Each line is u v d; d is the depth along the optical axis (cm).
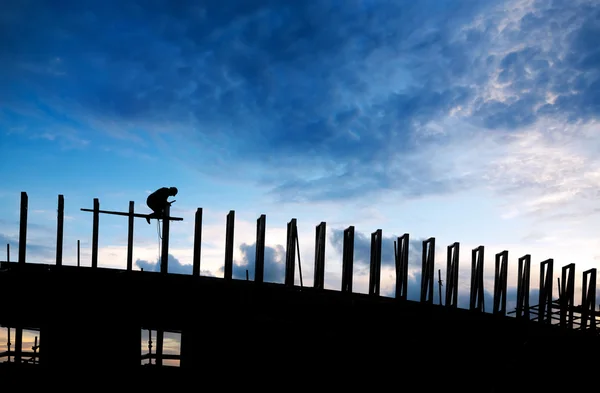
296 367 1831
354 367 1853
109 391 1830
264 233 1883
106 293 1848
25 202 1880
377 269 2047
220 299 1845
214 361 1830
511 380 1966
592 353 2025
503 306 2358
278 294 1852
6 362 1881
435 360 1919
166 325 1861
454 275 2259
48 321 1845
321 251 1977
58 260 1900
